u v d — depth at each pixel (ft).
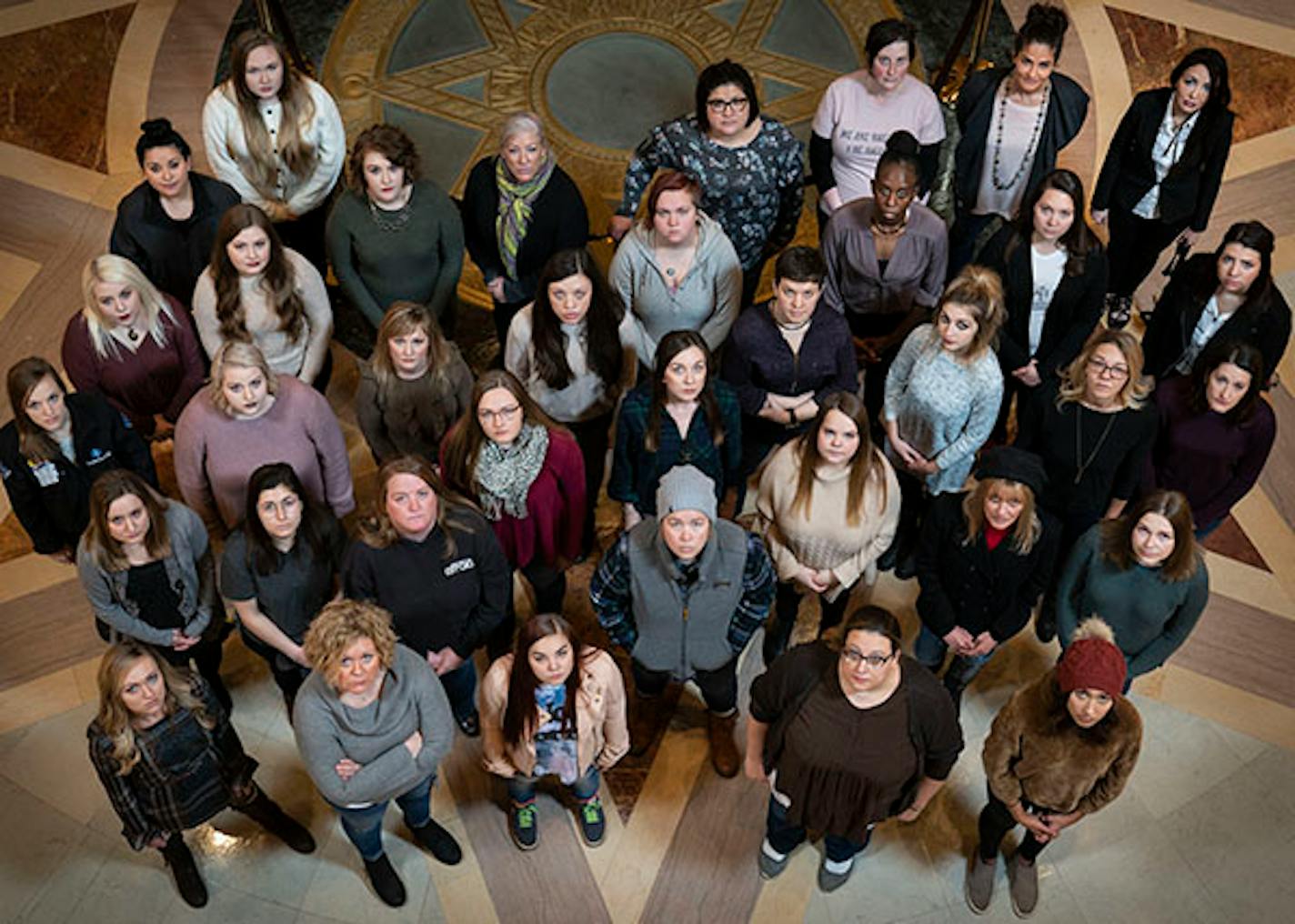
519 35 24.84
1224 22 25.20
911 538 18.20
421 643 14.69
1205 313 16.93
